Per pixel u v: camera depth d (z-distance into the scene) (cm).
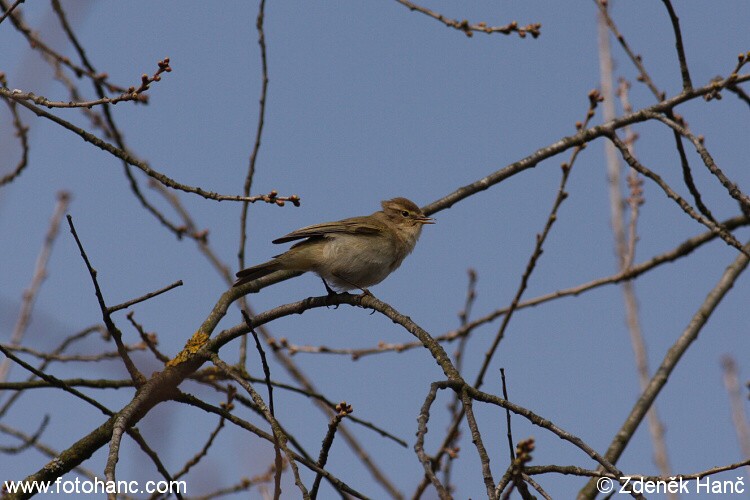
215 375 1143
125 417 895
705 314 1323
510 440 769
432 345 867
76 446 935
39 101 897
